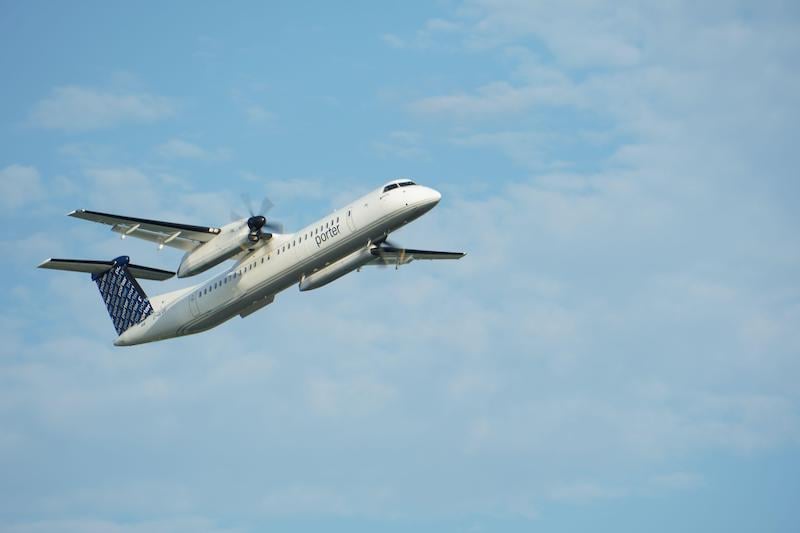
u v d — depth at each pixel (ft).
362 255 396.98
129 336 427.33
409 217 368.89
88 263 424.05
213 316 406.21
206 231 393.50
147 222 383.86
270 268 387.96
